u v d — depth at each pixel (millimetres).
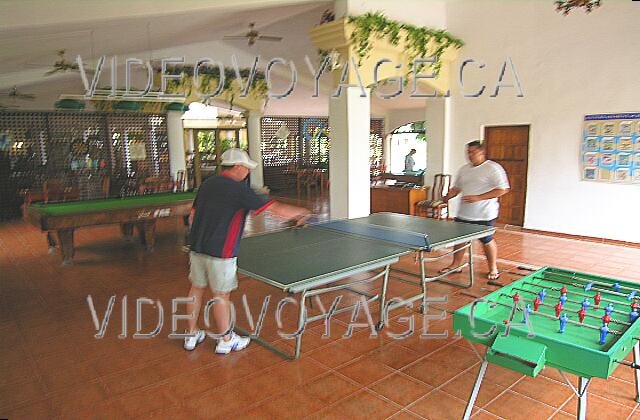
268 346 3232
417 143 13914
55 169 9211
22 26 3531
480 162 4531
